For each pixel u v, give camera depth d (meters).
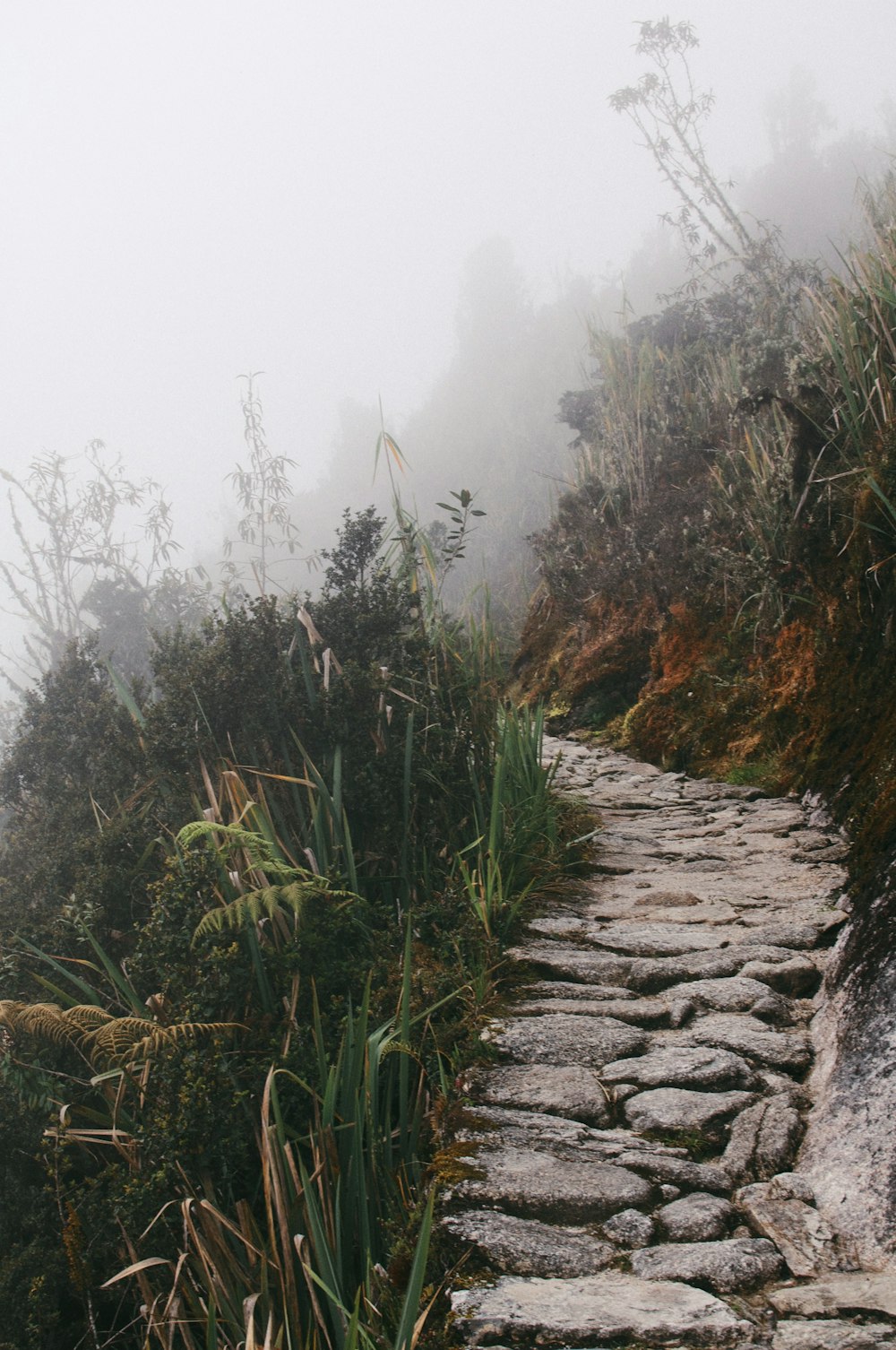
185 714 4.35
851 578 6.17
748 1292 1.97
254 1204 2.90
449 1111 2.76
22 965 3.98
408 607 5.16
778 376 10.37
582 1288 2.00
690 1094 2.74
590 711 9.91
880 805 4.02
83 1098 3.46
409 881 4.33
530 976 3.62
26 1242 3.24
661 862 5.32
